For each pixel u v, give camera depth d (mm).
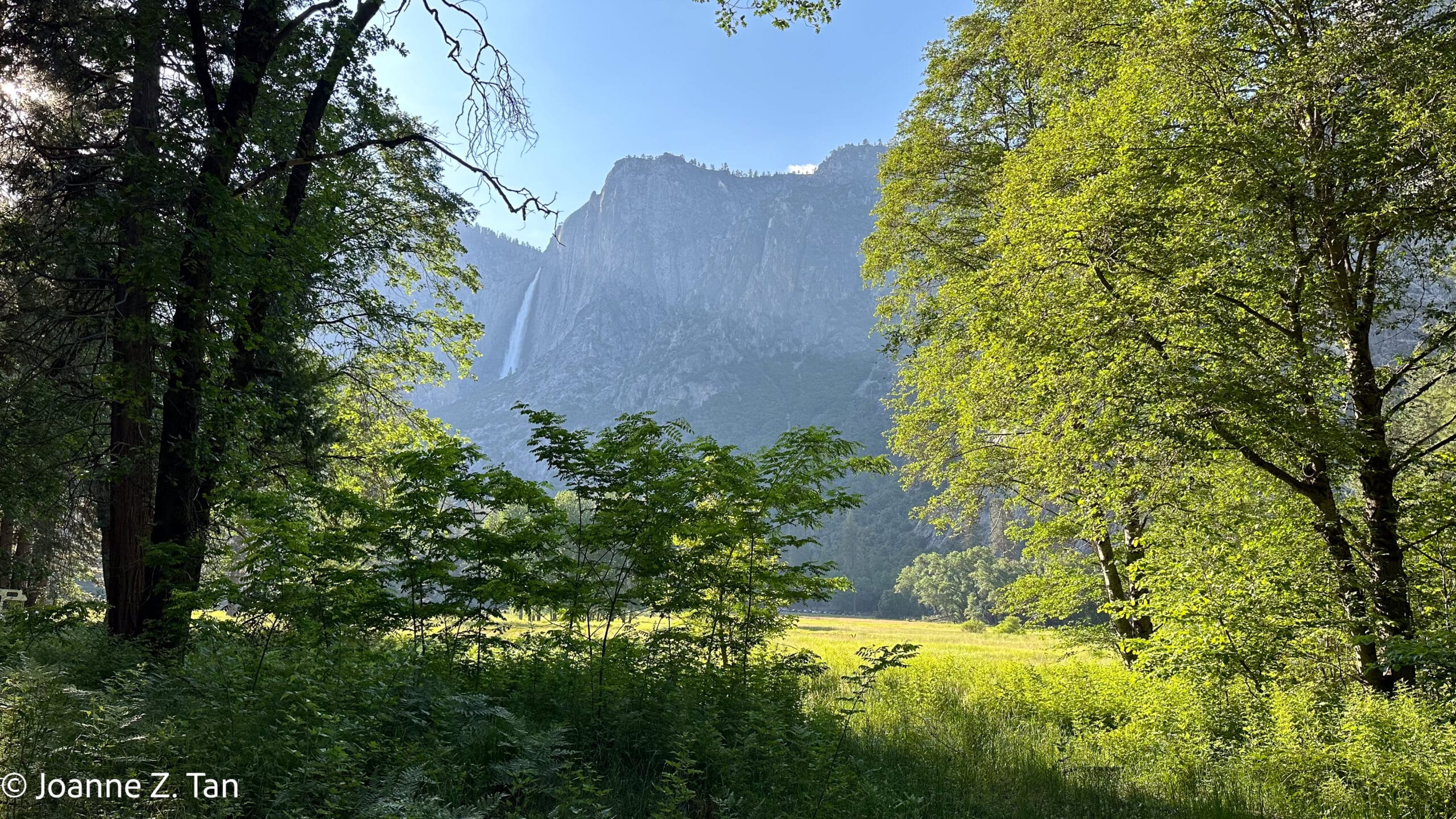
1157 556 13125
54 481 14914
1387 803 7613
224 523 10625
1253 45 11695
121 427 11883
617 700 7156
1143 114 11922
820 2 8359
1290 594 11109
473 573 8422
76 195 10789
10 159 11148
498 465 8508
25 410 12977
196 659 7711
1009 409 16125
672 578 8391
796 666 8484
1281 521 12039
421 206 17047
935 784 7527
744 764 6359
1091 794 7719
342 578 7941
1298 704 9664
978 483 19328
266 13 11242
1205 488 12469
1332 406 11203
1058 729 10969
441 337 18953
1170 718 10180
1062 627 17828
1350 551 11617
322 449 16594
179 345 10328
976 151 19547
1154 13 12625
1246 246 11836
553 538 8391
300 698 5773
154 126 11523
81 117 12078
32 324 12703
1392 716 8680
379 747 5375
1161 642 11789
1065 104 15789
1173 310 11258
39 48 10977
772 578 8625
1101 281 12375
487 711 6043
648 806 5586
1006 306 13859
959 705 12227
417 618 8094
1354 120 10617
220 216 9703
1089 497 14359
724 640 8625
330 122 14086
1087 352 11945
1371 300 11852
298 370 15711
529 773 5199
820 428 9203
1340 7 10828
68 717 4590
